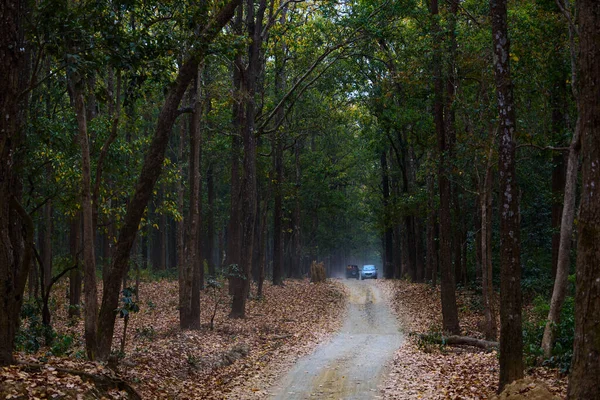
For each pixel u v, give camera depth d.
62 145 16.19
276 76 32.38
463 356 15.45
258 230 46.25
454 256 32.56
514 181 10.23
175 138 43.69
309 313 26.33
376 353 16.59
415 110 29.30
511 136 10.23
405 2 24.03
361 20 25.16
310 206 52.94
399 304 29.16
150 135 34.72
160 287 33.31
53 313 21.22
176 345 15.79
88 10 11.36
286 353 16.66
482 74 19.03
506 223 10.16
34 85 10.66
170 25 13.30
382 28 25.47
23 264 9.01
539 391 8.41
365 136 38.84
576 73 14.70
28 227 8.95
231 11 13.48
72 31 10.80
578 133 13.50
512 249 10.10
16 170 12.33
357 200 66.06
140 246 41.12
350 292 36.59
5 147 7.94
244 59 26.70
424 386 11.84
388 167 47.91
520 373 9.96
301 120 33.56
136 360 12.99
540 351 13.01
